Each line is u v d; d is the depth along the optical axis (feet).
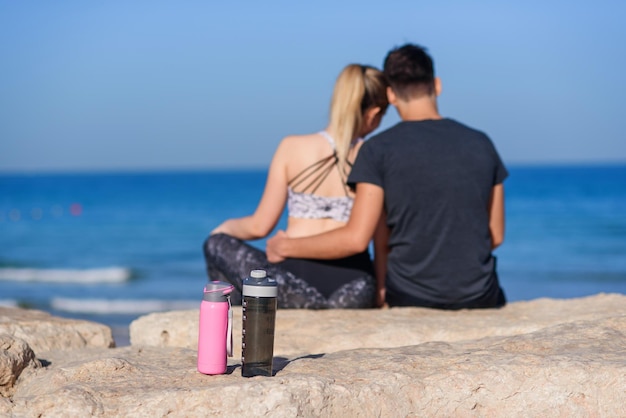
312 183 15.92
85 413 8.14
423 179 14.47
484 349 10.36
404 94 15.29
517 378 9.17
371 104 16.05
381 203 14.70
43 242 110.52
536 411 9.09
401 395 8.95
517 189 193.36
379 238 15.74
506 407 9.10
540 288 66.90
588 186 198.80
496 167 15.20
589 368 9.16
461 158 14.58
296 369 9.55
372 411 8.66
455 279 14.60
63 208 173.88
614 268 77.36
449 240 14.55
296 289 15.14
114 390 8.65
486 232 14.79
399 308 15.02
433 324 13.15
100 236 116.98
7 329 13.02
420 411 9.00
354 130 16.10
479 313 14.53
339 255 15.02
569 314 13.97
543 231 107.86
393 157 14.55
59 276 75.51
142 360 10.33
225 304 9.30
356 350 10.65
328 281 15.44
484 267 14.70
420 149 14.56
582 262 81.97
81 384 8.90
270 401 8.13
